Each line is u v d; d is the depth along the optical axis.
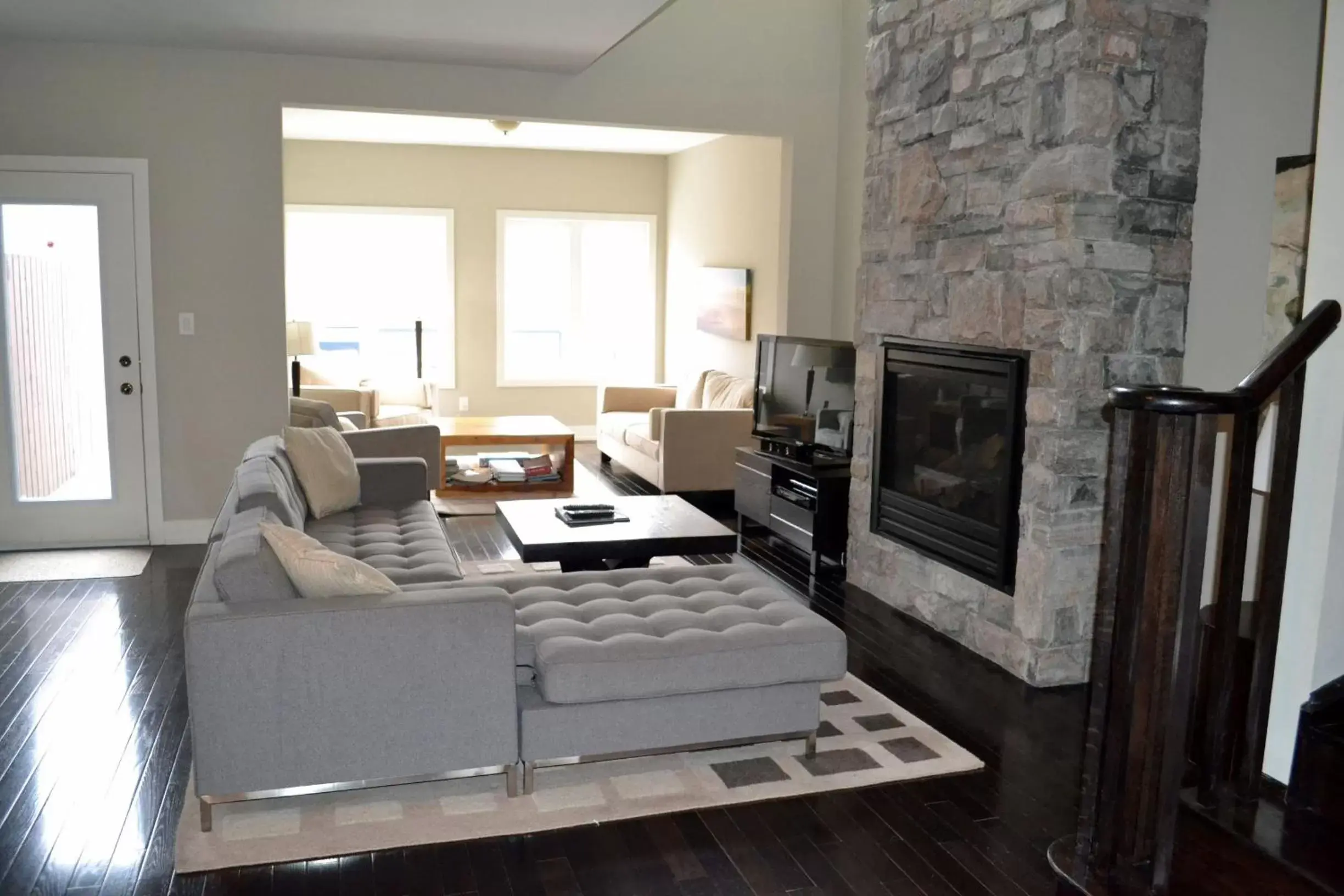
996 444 3.89
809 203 6.36
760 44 6.14
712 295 8.38
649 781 3.00
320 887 2.47
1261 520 3.35
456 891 2.46
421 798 2.89
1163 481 2.36
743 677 2.94
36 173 5.28
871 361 4.80
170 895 2.43
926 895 2.49
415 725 2.75
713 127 6.10
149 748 3.19
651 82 5.95
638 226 9.73
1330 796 2.69
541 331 9.74
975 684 3.79
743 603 3.33
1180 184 3.62
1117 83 3.48
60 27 4.85
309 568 2.72
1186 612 2.35
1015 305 3.77
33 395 5.45
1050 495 3.64
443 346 9.34
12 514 5.49
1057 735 3.38
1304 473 2.77
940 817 2.85
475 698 2.78
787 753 3.19
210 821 2.68
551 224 9.59
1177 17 3.54
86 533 5.59
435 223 9.26
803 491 5.39
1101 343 3.58
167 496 5.64
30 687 3.63
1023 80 3.70
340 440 4.70
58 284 5.40
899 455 4.61
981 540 3.99
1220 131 3.59
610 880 2.52
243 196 5.50
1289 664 2.83
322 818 2.77
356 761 2.73
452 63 5.55
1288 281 3.44
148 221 5.42
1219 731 2.73
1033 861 2.65
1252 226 3.53
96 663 3.87
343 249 9.15
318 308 9.16
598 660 2.82
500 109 5.71
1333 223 2.73
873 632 4.35
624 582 3.55
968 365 4.03
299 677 2.65
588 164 9.41
